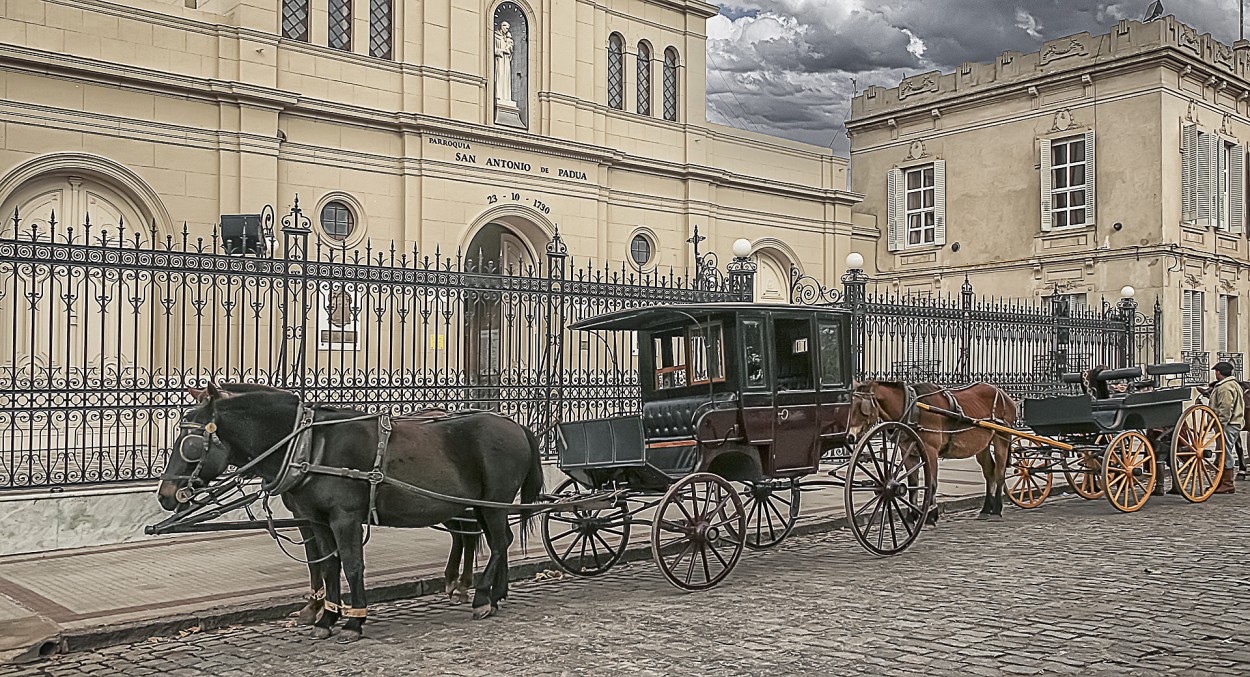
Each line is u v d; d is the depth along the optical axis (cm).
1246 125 3238
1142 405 1541
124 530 1198
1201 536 1270
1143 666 721
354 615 818
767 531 1318
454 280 1434
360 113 2138
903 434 1239
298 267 1983
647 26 2714
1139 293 2905
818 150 3091
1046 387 2297
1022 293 3158
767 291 2969
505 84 2398
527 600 962
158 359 1850
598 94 2586
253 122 2002
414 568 1042
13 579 1003
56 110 1808
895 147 3491
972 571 1066
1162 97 2878
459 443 890
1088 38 3033
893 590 977
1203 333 3023
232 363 1897
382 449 837
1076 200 3072
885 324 1977
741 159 2902
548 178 2412
